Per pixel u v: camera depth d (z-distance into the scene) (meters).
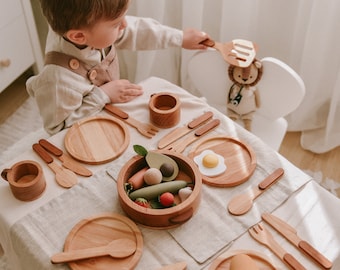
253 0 1.56
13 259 0.93
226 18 1.60
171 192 0.85
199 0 1.59
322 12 1.46
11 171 0.87
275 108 1.24
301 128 1.76
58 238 0.81
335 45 1.56
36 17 2.00
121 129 1.00
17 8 1.73
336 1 1.45
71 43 1.03
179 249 0.79
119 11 0.92
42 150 0.96
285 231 0.81
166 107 1.05
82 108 1.05
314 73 1.61
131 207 0.80
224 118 1.03
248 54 1.15
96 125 1.01
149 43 1.22
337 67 1.62
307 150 1.74
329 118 1.64
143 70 1.81
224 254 0.78
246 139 0.98
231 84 1.25
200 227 0.82
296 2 1.55
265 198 0.87
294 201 0.87
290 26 1.62
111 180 0.90
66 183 0.90
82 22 0.92
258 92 1.23
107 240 0.80
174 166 0.88
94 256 0.77
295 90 1.16
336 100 1.60
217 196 0.87
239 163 0.93
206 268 0.77
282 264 0.77
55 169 0.92
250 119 1.28
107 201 0.87
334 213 0.85
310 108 1.72
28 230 0.82
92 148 0.96
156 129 1.00
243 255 0.74
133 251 0.78
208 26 1.76
